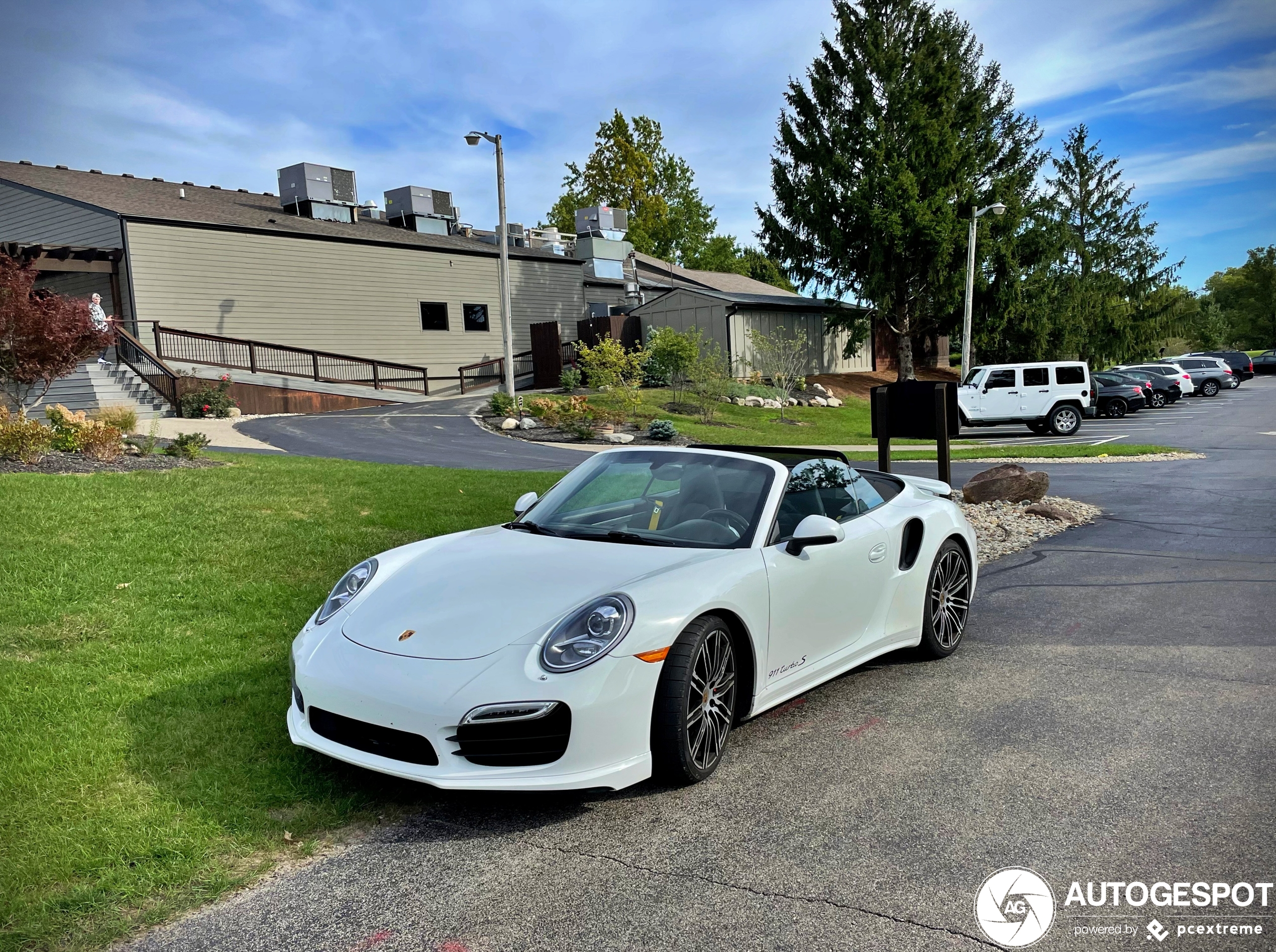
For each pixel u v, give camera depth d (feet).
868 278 108.68
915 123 104.99
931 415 29.96
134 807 10.14
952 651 17.04
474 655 10.21
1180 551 26.25
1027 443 72.38
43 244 80.64
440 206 107.04
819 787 11.16
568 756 9.89
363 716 10.14
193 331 77.36
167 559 20.84
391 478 34.12
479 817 10.33
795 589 12.77
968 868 9.19
